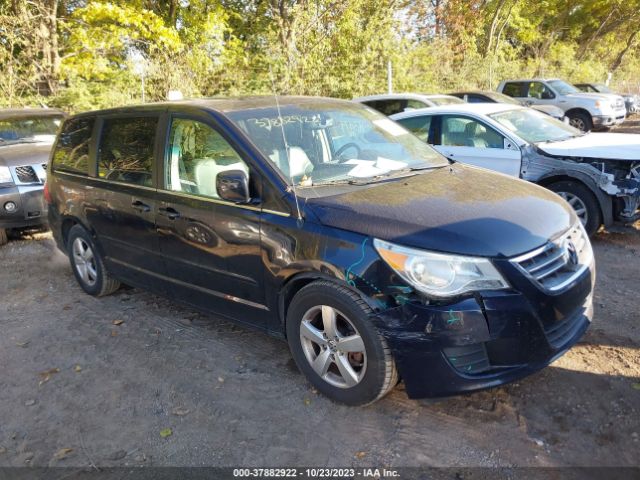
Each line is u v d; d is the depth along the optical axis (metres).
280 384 3.54
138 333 4.41
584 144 6.41
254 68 14.94
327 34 15.45
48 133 8.62
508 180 3.82
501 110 7.25
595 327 4.04
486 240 2.85
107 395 3.55
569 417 3.04
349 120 4.25
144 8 14.11
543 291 2.87
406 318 2.80
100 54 13.48
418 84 18.14
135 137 4.37
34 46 12.33
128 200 4.30
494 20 25.33
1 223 7.04
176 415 3.29
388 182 3.59
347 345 3.08
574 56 33.56
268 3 15.45
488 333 2.77
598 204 6.01
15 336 4.50
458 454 2.82
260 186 3.41
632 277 5.03
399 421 3.11
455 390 2.82
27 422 3.33
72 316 4.82
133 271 4.54
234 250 3.52
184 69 13.66
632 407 3.09
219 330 4.38
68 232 5.33
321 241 3.07
